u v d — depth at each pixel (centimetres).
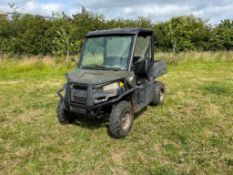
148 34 550
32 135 483
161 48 1742
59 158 403
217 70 1238
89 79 438
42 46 1622
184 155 404
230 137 460
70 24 1658
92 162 390
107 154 412
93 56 506
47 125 528
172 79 995
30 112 616
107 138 463
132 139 459
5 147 440
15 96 767
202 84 891
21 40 1591
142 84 523
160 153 412
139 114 582
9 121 561
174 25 1684
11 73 1172
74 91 445
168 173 355
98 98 430
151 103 626
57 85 920
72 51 1531
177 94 754
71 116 521
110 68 480
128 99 486
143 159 395
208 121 539
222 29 1992
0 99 734
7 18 1791
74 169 373
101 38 505
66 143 450
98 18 1948
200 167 371
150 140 455
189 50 1805
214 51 1878
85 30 1691
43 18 1733
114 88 441
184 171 361
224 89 802
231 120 545
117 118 443
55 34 1614
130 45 480
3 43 1552
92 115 438
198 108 626
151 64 572
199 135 469
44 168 377
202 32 1927
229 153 405
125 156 405
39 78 1064
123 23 1927
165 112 595
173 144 440
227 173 357
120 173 362
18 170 373
